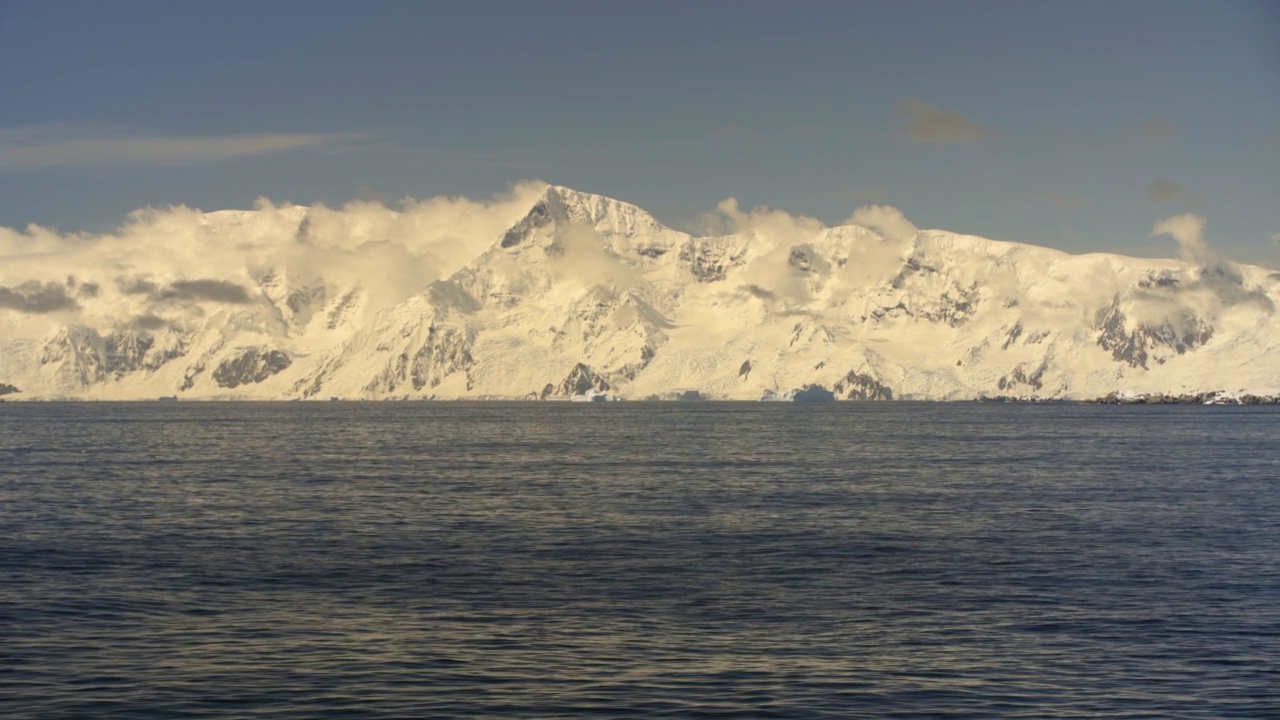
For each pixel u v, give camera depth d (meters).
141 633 58.16
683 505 114.25
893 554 82.62
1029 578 73.31
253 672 51.69
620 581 71.88
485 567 76.75
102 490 128.75
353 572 74.75
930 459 186.62
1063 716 46.97
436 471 159.12
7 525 97.69
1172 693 49.56
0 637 57.28
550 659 53.75
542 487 133.50
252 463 176.50
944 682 50.78
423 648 55.50
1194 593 68.69
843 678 51.28
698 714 46.78
